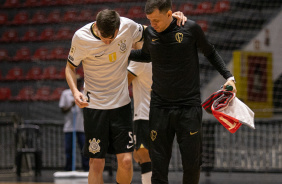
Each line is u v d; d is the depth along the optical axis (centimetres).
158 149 568
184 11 2128
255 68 1825
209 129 1278
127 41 602
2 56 2286
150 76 704
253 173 1316
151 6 525
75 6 2402
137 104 720
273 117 1786
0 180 1215
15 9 2484
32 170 1487
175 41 543
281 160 1377
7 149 1535
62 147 1544
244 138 1413
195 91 559
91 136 619
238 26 2036
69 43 2269
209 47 569
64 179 1243
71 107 1347
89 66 610
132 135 628
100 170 623
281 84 1847
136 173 1320
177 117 555
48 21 2375
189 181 570
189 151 554
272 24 1872
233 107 555
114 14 559
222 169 1336
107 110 616
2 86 2156
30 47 2314
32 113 2014
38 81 2141
